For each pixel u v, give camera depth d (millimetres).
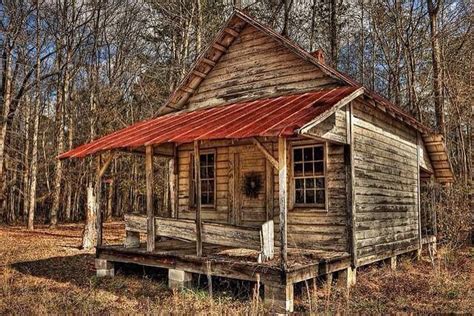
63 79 28250
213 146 13141
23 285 10289
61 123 27859
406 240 13719
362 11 31375
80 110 33844
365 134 11406
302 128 7746
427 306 8500
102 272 11398
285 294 7828
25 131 33094
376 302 8617
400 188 13641
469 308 8297
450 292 9438
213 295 9156
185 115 13109
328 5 28562
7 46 25375
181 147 14000
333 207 10484
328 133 9469
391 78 30688
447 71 22547
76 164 34219
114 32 30328
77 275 11688
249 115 10078
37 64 26578
